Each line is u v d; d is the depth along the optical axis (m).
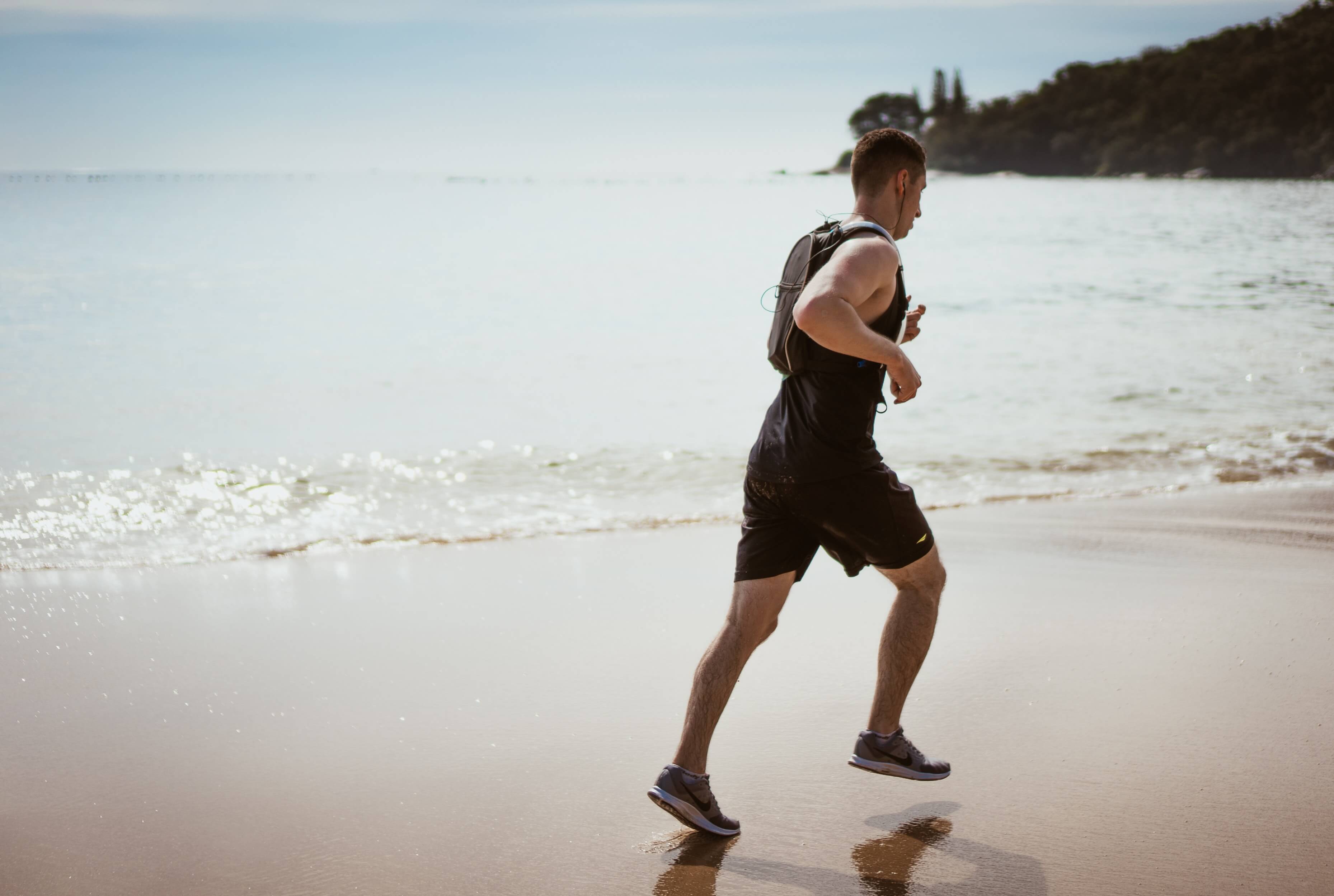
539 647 3.88
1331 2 181.50
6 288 20.42
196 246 34.75
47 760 2.94
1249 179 163.00
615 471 7.26
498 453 7.77
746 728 3.14
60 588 4.62
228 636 4.00
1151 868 2.30
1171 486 6.66
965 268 27.28
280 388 10.56
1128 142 179.50
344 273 25.44
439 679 3.56
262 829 2.54
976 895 2.21
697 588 4.65
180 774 2.86
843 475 2.46
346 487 6.74
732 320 17.00
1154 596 4.38
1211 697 3.31
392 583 4.72
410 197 122.12
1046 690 3.38
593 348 13.70
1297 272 24.53
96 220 53.56
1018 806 2.61
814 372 2.46
